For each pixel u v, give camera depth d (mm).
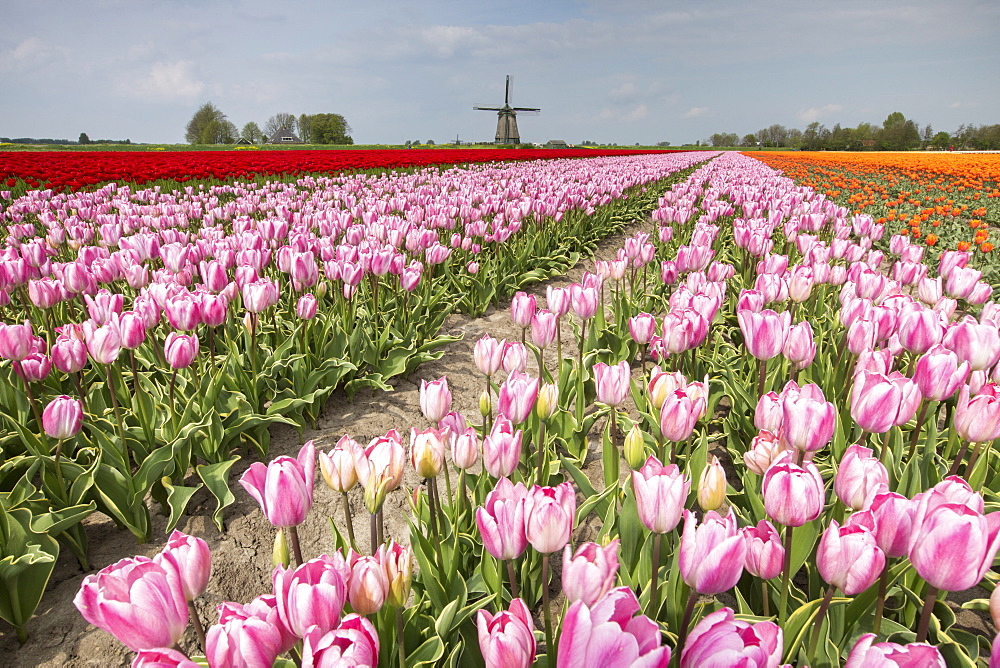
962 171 27984
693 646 1233
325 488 3936
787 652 1939
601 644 1104
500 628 1325
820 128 116000
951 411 3736
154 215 9336
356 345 4883
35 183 15023
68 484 3230
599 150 49969
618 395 2779
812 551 2559
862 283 4379
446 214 7867
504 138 76812
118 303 3748
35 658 2596
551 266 9055
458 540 2584
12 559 2510
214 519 3396
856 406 2238
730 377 3953
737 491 3465
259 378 4191
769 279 4156
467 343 6457
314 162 21266
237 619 1293
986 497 2836
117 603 1287
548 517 1606
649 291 7324
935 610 2395
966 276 4262
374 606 1572
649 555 2402
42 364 3158
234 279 5117
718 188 14547
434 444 2209
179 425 3576
